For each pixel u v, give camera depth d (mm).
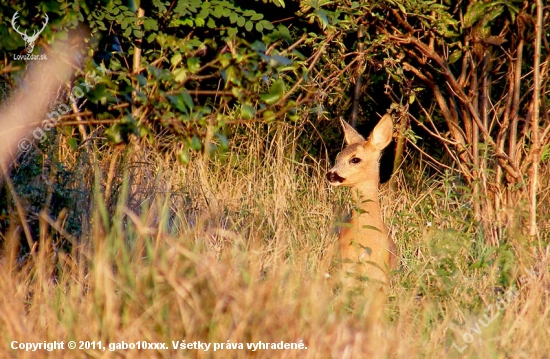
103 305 9812
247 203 16234
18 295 10516
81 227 12602
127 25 16109
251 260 11219
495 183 15641
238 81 10164
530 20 15117
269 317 9656
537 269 13227
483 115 16594
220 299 9516
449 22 16078
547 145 15883
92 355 9344
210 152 10469
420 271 13148
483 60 16656
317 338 9656
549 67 16156
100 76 11391
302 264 12273
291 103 10461
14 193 11484
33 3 10906
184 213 14062
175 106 10461
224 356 9289
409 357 9938
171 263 10297
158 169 16469
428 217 16406
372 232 14172
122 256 10727
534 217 14359
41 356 9375
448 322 10906
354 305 11414
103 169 15219
